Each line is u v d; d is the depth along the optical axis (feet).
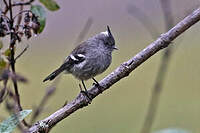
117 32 67.21
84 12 66.49
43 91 46.88
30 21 16.80
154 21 61.05
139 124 46.80
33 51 60.85
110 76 18.42
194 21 17.89
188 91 51.83
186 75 55.21
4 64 16.24
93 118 47.44
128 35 67.31
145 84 55.72
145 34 66.33
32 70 55.88
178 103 48.88
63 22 65.16
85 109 48.11
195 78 54.39
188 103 49.03
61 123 42.70
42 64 57.36
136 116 48.60
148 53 17.97
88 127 45.06
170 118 44.21
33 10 17.43
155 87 21.18
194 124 43.62
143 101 51.60
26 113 12.64
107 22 66.64
